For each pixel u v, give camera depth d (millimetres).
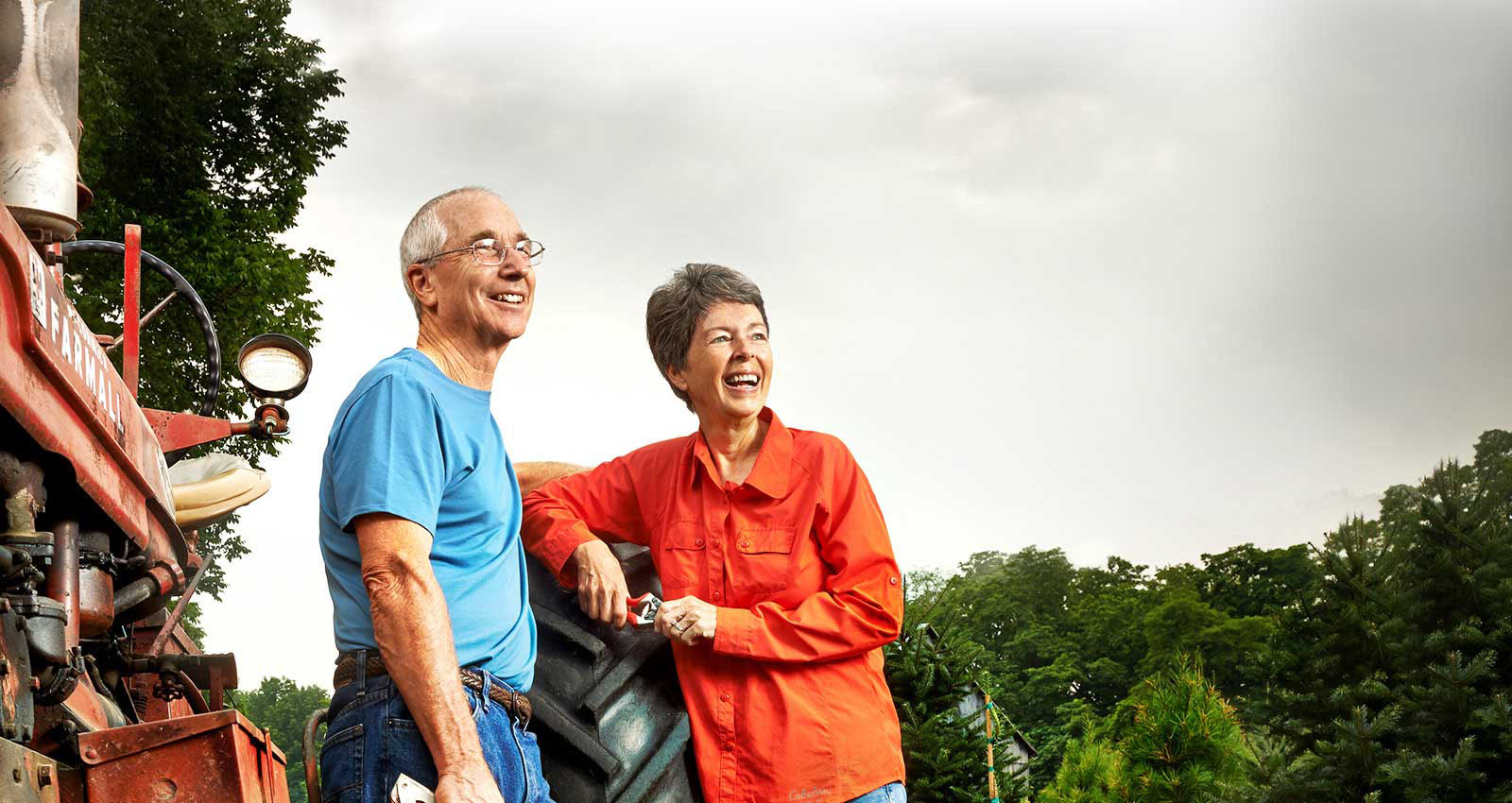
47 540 2654
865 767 3096
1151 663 81938
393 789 2410
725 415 3266
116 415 3219
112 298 24297
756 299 3322
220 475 4727
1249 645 81375
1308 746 15172
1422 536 15805
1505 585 14961
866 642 3121
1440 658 14914
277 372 5309
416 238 2822
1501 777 13883
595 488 3398
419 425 2574
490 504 2697
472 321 2775
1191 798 15547
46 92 3059
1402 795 14164
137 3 26969
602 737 3010
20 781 2270
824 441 3336
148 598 3404
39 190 3010
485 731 2559
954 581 11367
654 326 3348
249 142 29000
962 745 10477
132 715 3668
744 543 3225
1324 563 15914
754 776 3041
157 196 27250
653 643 3182
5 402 2508
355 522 2525
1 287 2531
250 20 28375
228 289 25688
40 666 2602
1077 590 95625
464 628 2596
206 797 2555
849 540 3197
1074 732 69812
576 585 3230
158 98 26859
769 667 3098
